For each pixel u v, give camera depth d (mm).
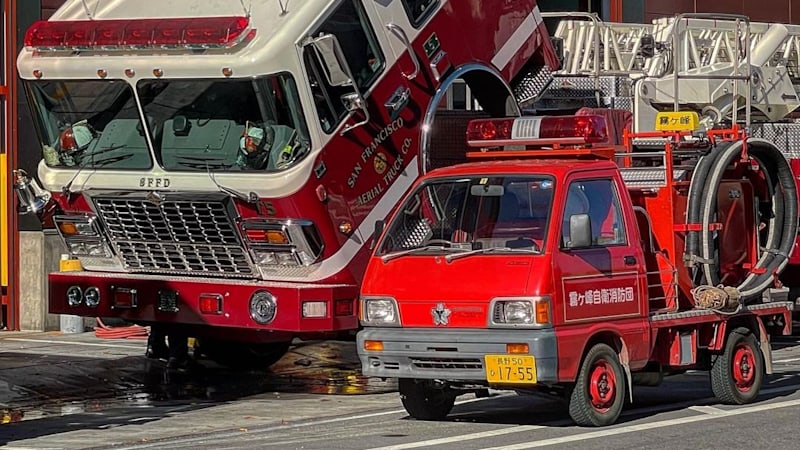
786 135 34281
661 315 22266
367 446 19812
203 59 25094
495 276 20562
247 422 23156
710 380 25422
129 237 27250
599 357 21109
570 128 22531
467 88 29219
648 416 22312
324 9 25141
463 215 21750
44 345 33688
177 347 29547
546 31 30406
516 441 19953
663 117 25219
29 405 25578
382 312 21469
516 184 21547
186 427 22641
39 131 27594
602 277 21141
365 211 26172
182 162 25984
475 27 28344
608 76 33000
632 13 43344
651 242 23422
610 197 21844
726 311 23203
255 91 24969
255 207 25484
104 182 26797
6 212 36250
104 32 26078
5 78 35719
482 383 20859
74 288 27875
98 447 20766
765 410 22891
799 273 32188
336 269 25844
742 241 24812
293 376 29406
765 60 35281
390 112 26453
